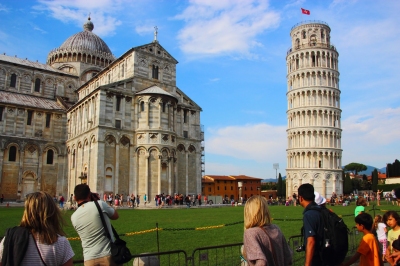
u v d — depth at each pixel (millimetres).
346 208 56500
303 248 9883
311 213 8477
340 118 113875
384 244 14109
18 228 6234
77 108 72500
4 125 71375
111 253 8750
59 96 86312
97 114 61531
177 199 62531
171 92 72312
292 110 114375
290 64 119250
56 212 6504
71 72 92250
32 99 80438
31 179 73000
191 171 72188
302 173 108000
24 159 72750
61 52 92625
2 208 53719
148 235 24000
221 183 155375
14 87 82375
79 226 8828
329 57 114438
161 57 71812
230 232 25672
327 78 112562
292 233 25047
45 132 76125
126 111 64750
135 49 68062
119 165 62312
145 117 64625
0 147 69875
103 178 60094
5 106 71938
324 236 8258
